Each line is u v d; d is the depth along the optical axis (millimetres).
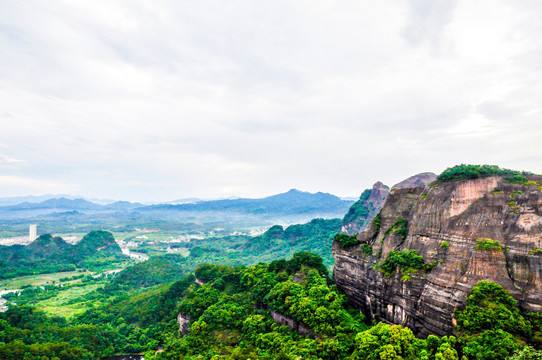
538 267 45500
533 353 38031
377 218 76625
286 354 60312
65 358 85250
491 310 44688
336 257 83625
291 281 84062
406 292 57250
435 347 46875
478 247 50719
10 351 79188
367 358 49688
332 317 65375
